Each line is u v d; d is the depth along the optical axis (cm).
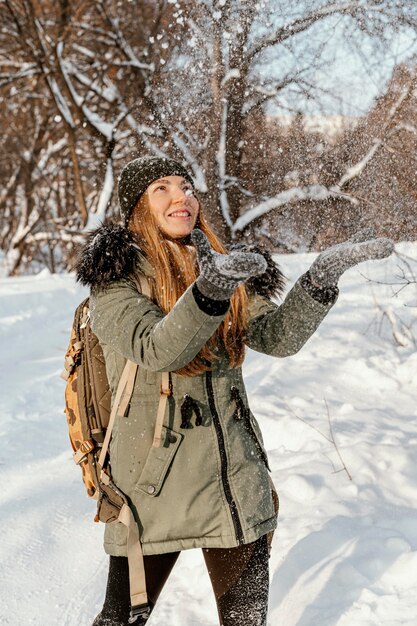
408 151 466
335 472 331
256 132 691
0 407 517
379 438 368
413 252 472
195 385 187
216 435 186
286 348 196
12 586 289
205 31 627
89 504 361
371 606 231
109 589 191
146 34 1273
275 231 686
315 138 540
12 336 744
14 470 407
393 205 460
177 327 164
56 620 266
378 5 486
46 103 1573
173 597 267
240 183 732
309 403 427
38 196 1825
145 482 184
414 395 438
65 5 1346
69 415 200
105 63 1301
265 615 187
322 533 279
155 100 774
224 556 187
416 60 474
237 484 187
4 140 1720
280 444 385
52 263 1747
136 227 198
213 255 160
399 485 321
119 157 1258
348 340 529
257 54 603
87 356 198
